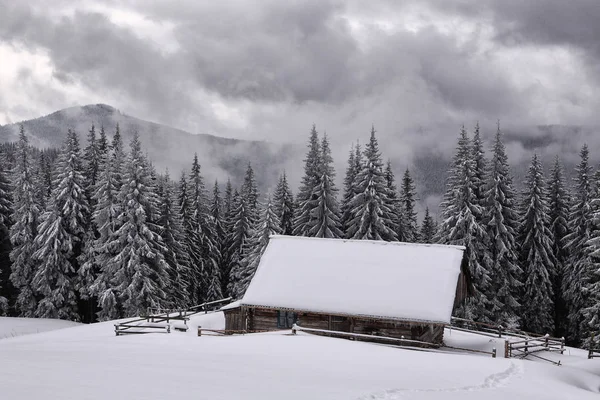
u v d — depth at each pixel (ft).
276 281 111.24
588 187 164.25
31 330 144.05
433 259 113.39
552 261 173.47
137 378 38.86
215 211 230.27
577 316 160.25
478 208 156.25
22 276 176.14
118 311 156.76
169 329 108.78
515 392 55.52
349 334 96.37
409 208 216.74
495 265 156.15
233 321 114.42
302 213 182.50
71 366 42.78
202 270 204.23
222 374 45.16
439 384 54.34
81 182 173.47
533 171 170.09
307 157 188.03
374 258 115.03
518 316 161.68
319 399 37.91
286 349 73.87
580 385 73.00
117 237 159.63
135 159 157.17
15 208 179.52
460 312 153.69
